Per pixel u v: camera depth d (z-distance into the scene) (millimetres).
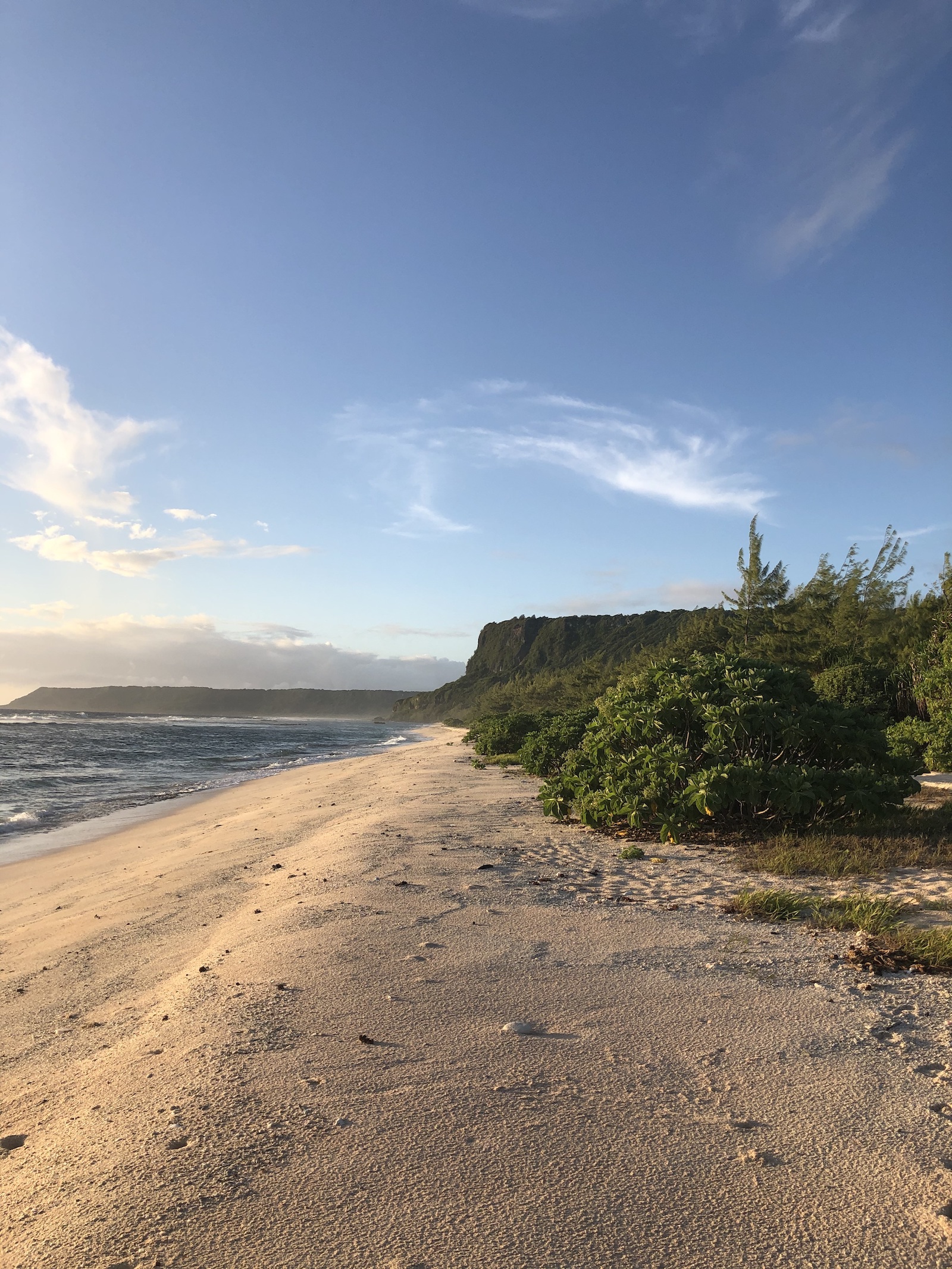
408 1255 2148
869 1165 2602
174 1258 2150
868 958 4672
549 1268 2102
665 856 8344
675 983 4340
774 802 8594
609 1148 2688
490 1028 3715
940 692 14344
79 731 77625
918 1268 2123
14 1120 3336
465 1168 2561
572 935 5332
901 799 8852
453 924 5633
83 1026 4523
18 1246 2268
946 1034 3668
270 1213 2340
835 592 32250
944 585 21172
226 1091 3139
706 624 41188
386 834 10266
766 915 5777
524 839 9641
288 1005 4055
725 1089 3121
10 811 18609
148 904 7930
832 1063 3361
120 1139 2852
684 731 10297
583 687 61812
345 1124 2846
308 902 6559
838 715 9766
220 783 26188
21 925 7836
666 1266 2121
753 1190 2461
